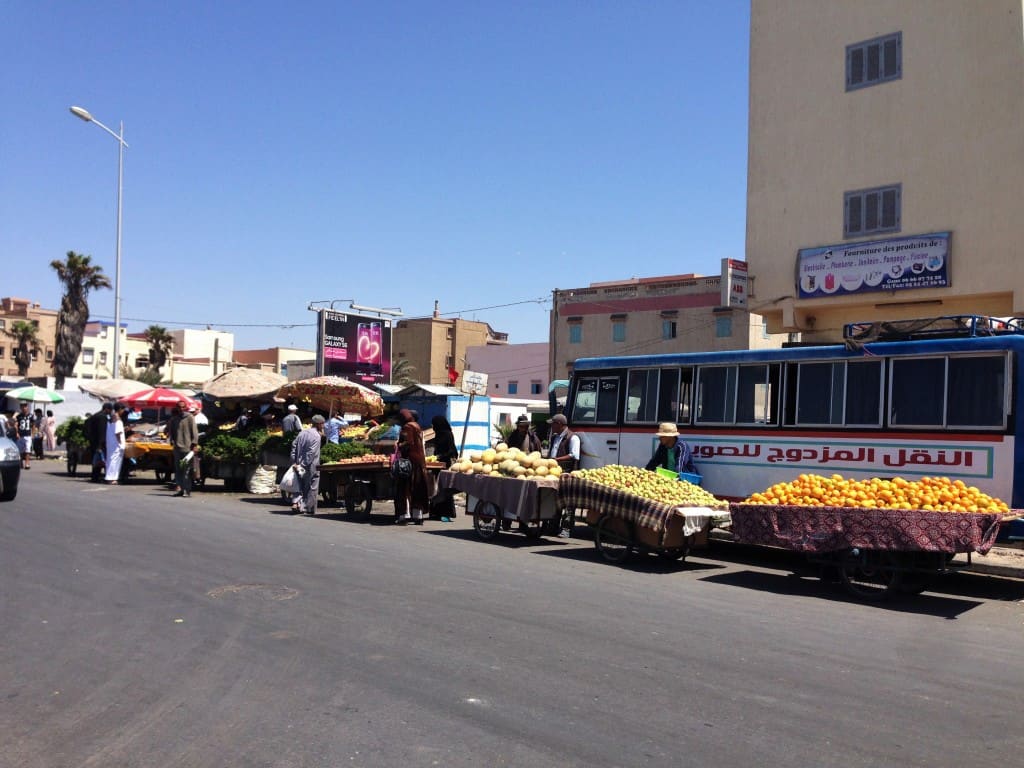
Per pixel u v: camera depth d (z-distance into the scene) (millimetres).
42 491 19984
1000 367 10922
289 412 21844
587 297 54781
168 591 8898
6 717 5336
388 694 5766
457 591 9164
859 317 23031
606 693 5863
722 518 11430
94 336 76500
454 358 79250
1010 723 5453
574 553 12430
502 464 13688
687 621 8094
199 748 4848
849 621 8414
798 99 23875
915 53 21719
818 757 4816
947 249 20734
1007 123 20141
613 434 15344
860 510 9383
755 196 24578
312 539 12922
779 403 13070
